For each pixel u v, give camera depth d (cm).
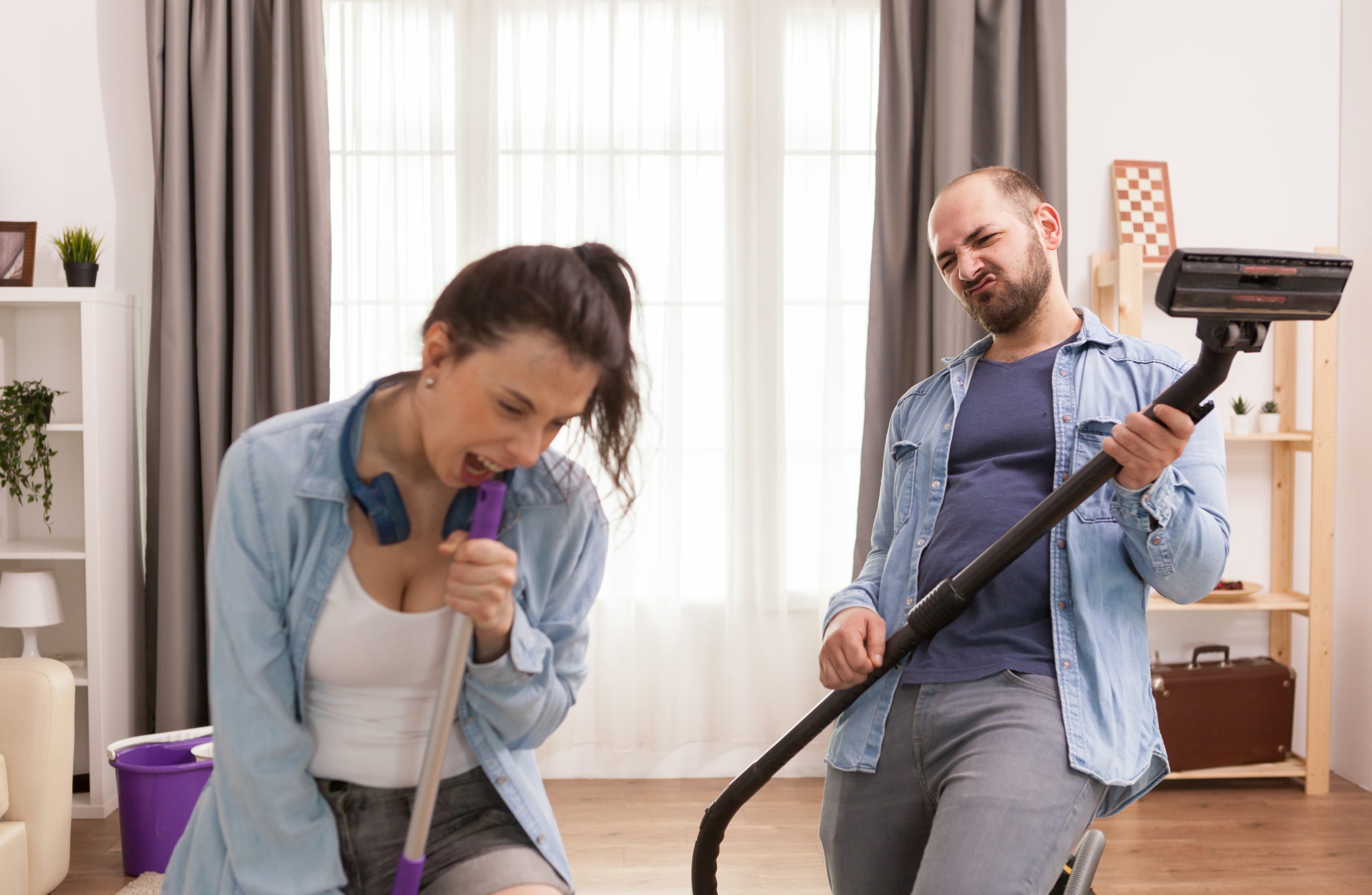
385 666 102
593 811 301
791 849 274
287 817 101
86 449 291
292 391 311
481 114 321
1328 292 113
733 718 332
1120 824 284
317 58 308
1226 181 329
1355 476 317
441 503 103
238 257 306
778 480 326
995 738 133
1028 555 143
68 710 238
